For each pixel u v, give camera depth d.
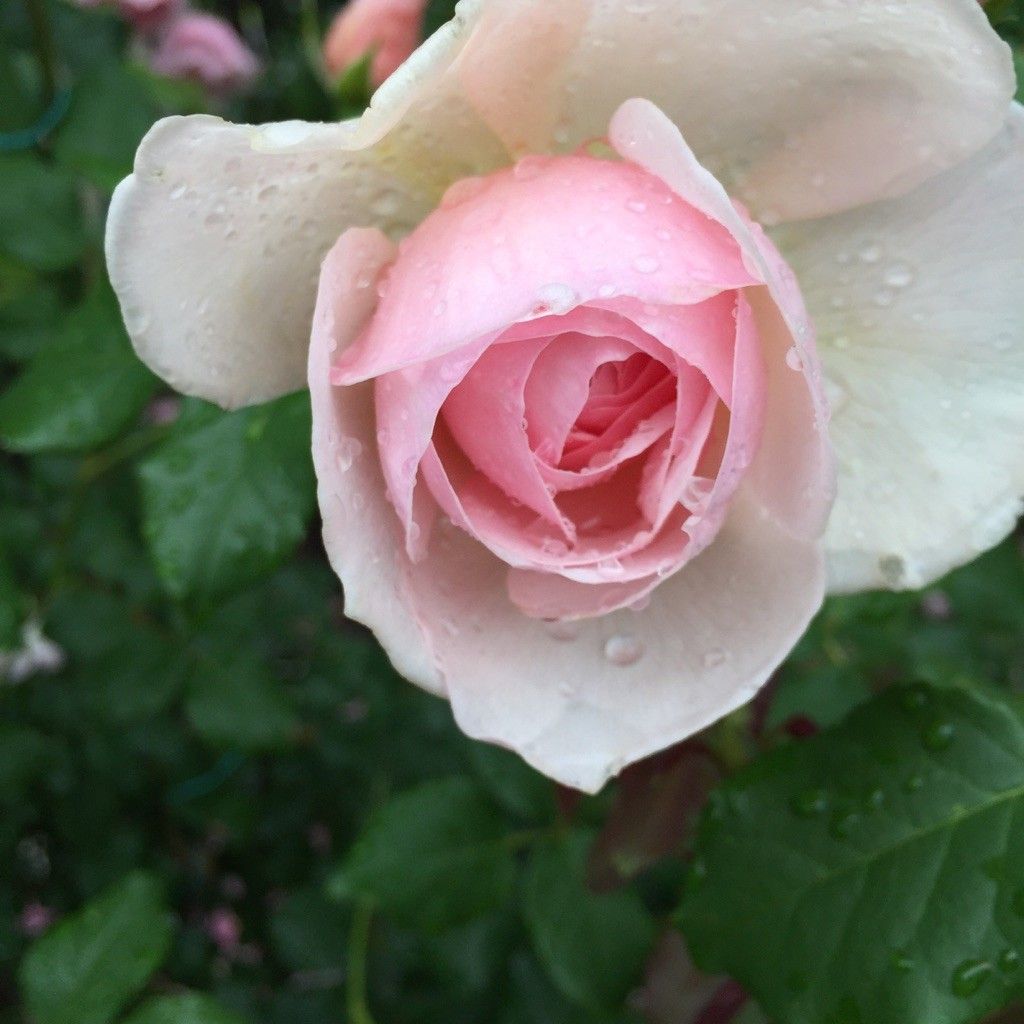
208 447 0.19
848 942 0.16
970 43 0.13
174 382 0.15
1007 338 0.15
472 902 0.23
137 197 0.13
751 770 0.17
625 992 0.22
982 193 0.15
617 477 0.15
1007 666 0.40
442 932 0.23
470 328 0.13
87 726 0.39
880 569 0.16
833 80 0.14
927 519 0.15
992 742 0.16
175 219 0.13
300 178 0.14
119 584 0.33
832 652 0.27
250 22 0.51
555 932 0.22
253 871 0.47
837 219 0.15
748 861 0.17
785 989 0.16
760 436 0.14
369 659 0.44
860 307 0.15
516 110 0.15
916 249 0.15
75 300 0.27
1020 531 0.33
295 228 0.15
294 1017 0.37
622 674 0.15
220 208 0.14
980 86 0.14
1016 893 0.16
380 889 0.23
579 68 0.14
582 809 0.23
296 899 0.37
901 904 0.16
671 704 0.15
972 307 0.15
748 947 0.17
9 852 0.44
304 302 0.15
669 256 0.13
